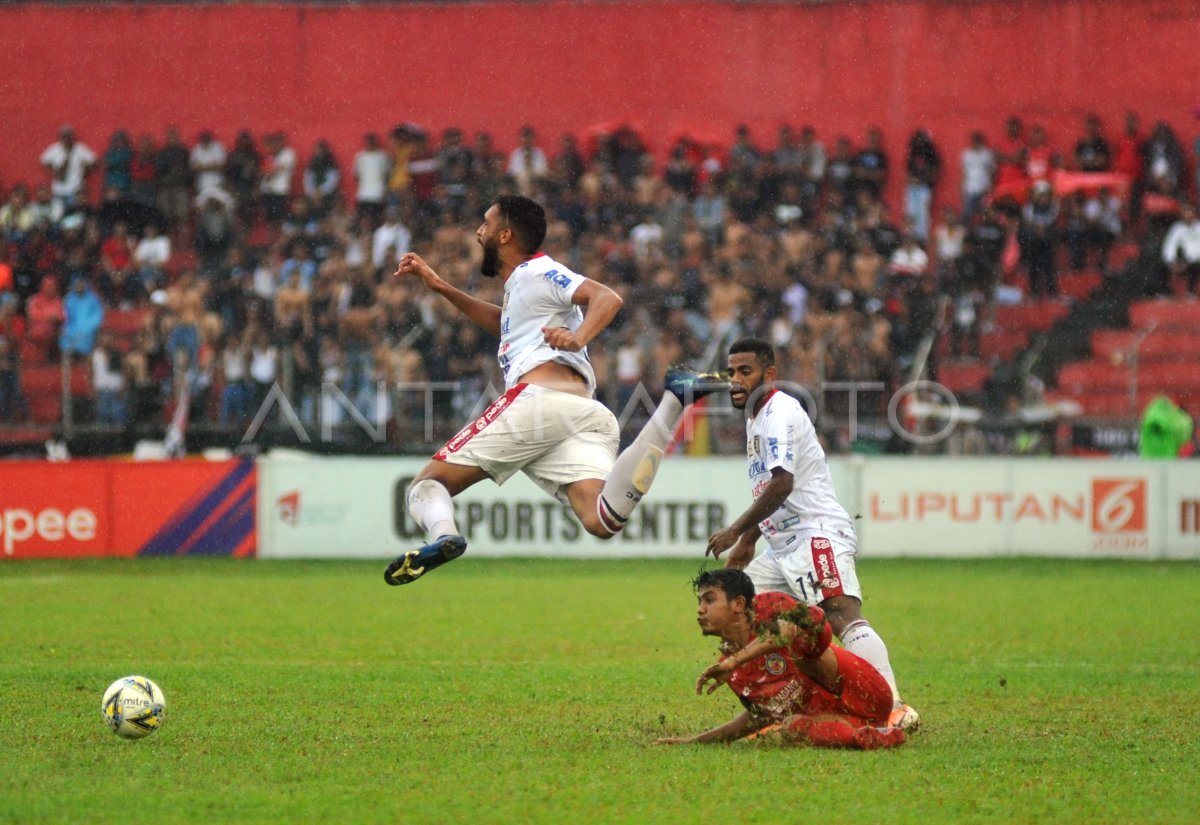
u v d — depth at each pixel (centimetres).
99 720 2186
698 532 5422
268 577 4841
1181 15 7669
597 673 2777
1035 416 6038
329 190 7269
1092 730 2175
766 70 7888
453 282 6444
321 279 6525
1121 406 6600
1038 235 6894
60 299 6706
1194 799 1688
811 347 6000
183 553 5425
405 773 1800
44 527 5378
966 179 7288
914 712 2138
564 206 6994
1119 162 7281
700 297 6544
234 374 6144
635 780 1753
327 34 7900
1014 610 3972
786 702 1975
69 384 6153
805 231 6794
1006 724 2238
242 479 5450
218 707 2331
